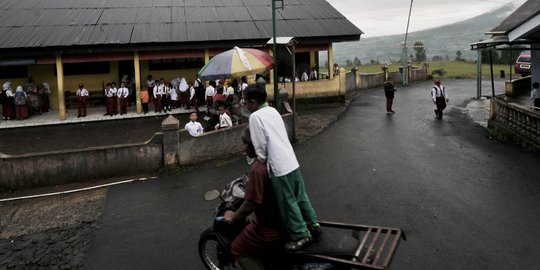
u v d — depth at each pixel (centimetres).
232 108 1426
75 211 820
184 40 1747
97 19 1881
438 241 621
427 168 995
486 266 546
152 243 663
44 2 2044
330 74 2056
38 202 882
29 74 1955
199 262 594
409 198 805
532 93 1681
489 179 895
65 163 988
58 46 1625
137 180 993
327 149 1213
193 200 848
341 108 1944
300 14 2111
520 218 691
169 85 1919
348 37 1947
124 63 2053
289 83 1991
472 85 2850
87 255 634
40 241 691
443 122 1573
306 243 389
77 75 2012
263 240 403
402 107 1964
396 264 557
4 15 1862
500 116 1348
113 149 1018
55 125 1664
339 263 372
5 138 1477
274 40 1245
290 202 383
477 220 691
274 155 377
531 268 538
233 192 465
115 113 1794
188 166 1080
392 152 1155
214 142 1125
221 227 472
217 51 1850
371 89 2808
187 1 2198
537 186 837
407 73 3042
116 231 718
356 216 727
